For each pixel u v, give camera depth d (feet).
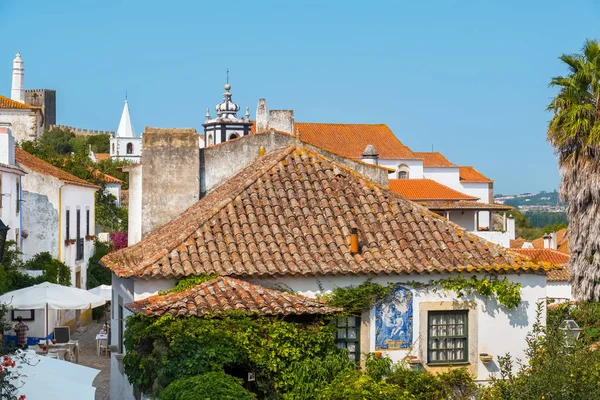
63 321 151.74
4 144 138.72
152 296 66.69
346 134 293.23
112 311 92.17
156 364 60.08
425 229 75.15
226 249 70.13
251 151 100.73
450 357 71.20
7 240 132.57
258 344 61.46
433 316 71.15
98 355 130.93
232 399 53.11
